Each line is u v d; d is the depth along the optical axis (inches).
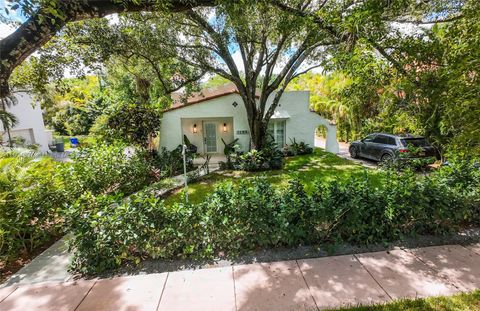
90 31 306.3
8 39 143.0
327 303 119.9
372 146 473.1
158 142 567.2
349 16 164.7
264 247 168.7
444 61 151.0
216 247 168.4
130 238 154.4
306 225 168.2
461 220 192.2
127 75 507.5
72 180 247.4
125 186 326.0
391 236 172.4
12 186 188.1
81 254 151.6
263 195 178.4
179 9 200.2
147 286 137.3
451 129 164.9
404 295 123.0
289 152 567.2
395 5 166.2
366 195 175.0
